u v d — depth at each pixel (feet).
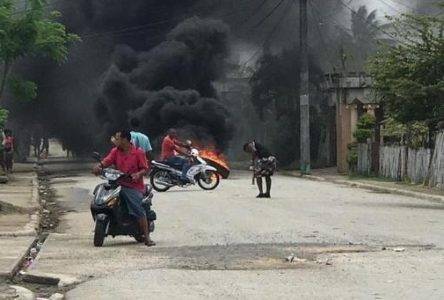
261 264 50.57
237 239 64.18
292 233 67.87
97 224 60.18
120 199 60.85
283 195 118.01
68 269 48.98
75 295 40.86
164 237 66.23
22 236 68.44
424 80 108.68
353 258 52.85
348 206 98.17
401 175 158.81
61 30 125.08
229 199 107.96
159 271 47.75
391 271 47.21
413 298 38.78
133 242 63.31
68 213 94.58
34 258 55.98
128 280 44.62
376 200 111.04
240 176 187.52
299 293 40.37
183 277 45.60
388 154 167.94
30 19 118.42
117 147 61.26
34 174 195.93
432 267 48.65
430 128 136.36
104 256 54.85
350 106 203.31
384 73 110.63
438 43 108.06
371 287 41.96
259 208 93.61
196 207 94.99
